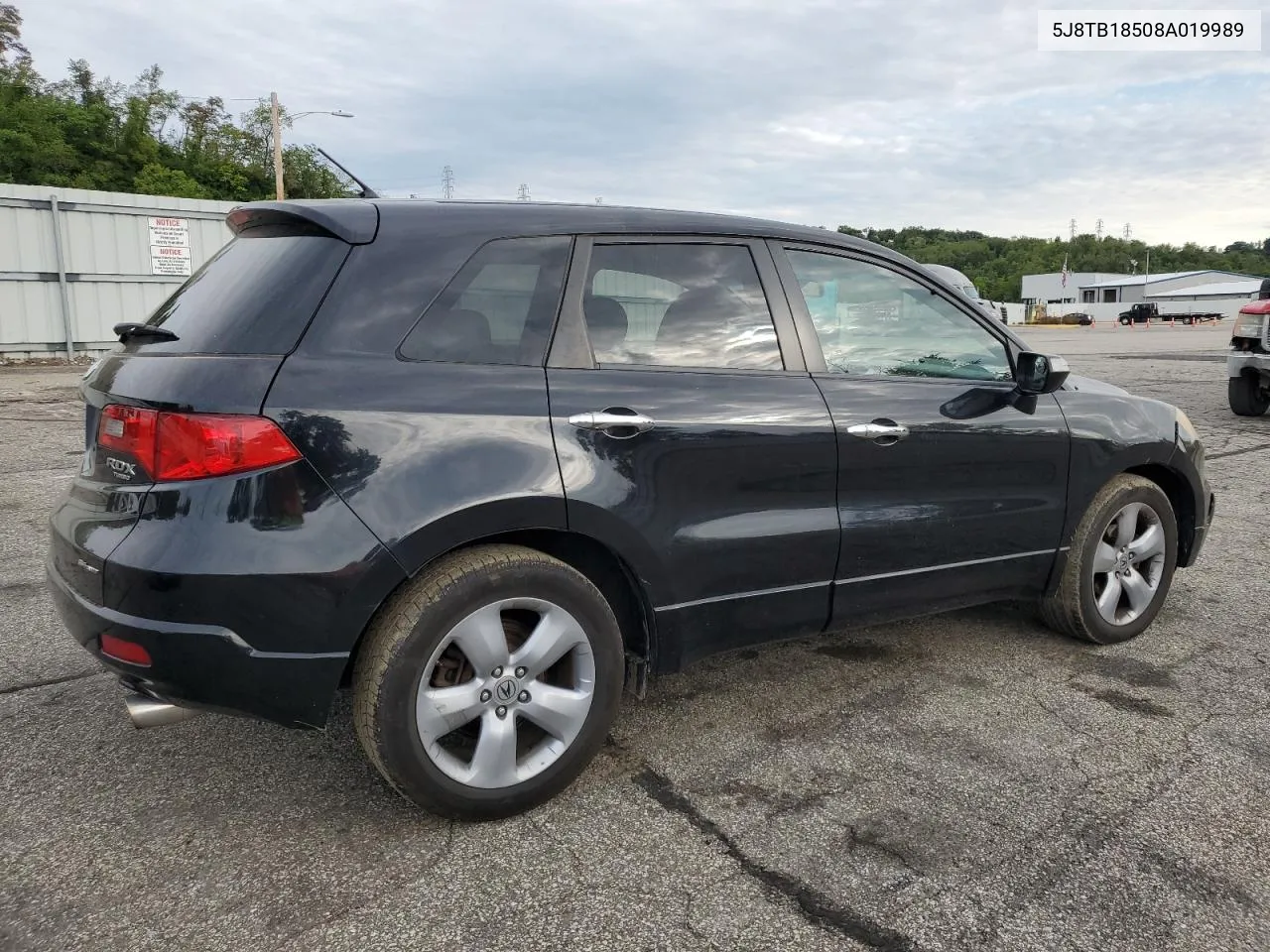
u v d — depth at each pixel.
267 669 2.31
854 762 2.99
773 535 2.99
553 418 2.60
